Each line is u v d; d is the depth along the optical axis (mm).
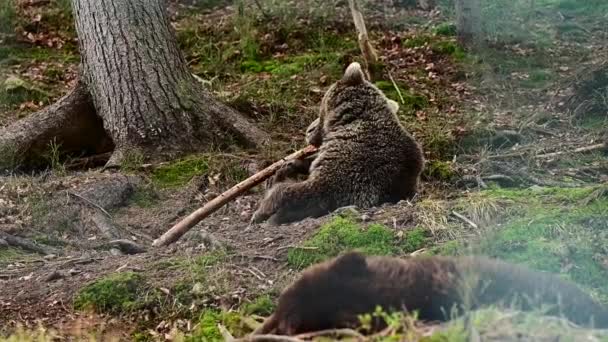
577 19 17250
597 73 13297
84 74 12539
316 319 4707
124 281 7457
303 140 12422
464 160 11516
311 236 7785
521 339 4383
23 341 6203
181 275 7543
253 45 15727
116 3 12266
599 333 4500
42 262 8594
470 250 5742
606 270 6848
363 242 7582
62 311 7359
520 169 10953
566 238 7258
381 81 14336
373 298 4680
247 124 12539
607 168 10977
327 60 15242
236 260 7719
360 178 8617
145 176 11102
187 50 16141
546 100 13695
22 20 16859
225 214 10039
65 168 11930
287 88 14148
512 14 16250
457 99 13961
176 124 12180
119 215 10227
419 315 4629
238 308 7059
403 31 16766
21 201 10266
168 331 7004
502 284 4773
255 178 9172
